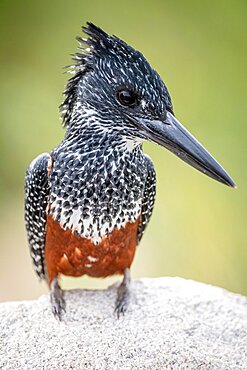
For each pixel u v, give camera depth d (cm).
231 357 888
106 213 972
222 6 1571
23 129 1659
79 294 1032
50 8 1706
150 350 888
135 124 931
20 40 1720
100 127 947
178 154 927
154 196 1066
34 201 1020
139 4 1617
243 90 1515
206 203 1473
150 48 1584
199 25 1582
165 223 1499
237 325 959
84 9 1680
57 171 973
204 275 1473
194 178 1484
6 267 1694
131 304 1003
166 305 1004
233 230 1462
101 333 930
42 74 1691
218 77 1530
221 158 1457
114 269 1042
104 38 937
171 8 1602
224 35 1567
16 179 1730
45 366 855
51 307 986
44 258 1102
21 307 980
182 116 1495
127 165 966
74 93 970
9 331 926
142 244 1541
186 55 1566
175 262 1499
